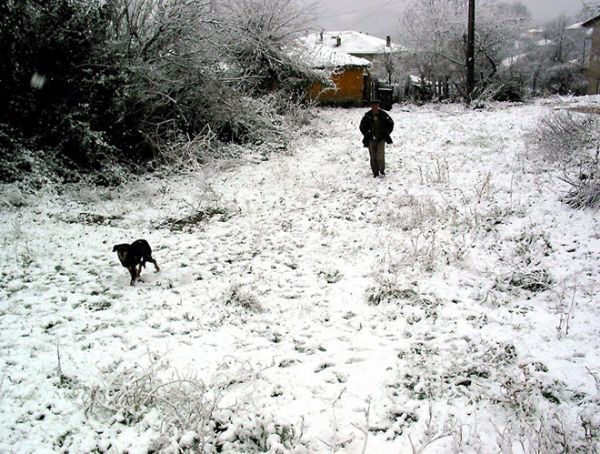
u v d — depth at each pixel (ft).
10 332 18.03
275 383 15.47
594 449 12.28
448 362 16.31
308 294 21.57
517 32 115.03
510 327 18.06
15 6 34.81
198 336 18.28
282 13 70.64
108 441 13.01
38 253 25.26
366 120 39.01
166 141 47.11
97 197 35.55
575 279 20.61
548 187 30.86
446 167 39.65
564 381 14.90
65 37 37.24
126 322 19.12
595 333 17.03
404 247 25.70
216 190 38.70
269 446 13.01
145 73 43.47
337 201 34.73
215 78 51.19
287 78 74.69
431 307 19.83
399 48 118.32
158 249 27.04
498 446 12.71
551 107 74.23
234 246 27.40
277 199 36.01
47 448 12.76
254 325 19.07
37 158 36.22
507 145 45.39
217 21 51.13
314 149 54.24
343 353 17.10
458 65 113.39
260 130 56.80
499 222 27.55
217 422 13.67
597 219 25.09
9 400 14.38
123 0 44.80
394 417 14.05
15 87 36.86
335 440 13.10
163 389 14.79
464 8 112.06
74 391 14.85
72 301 20.67
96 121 41.37
